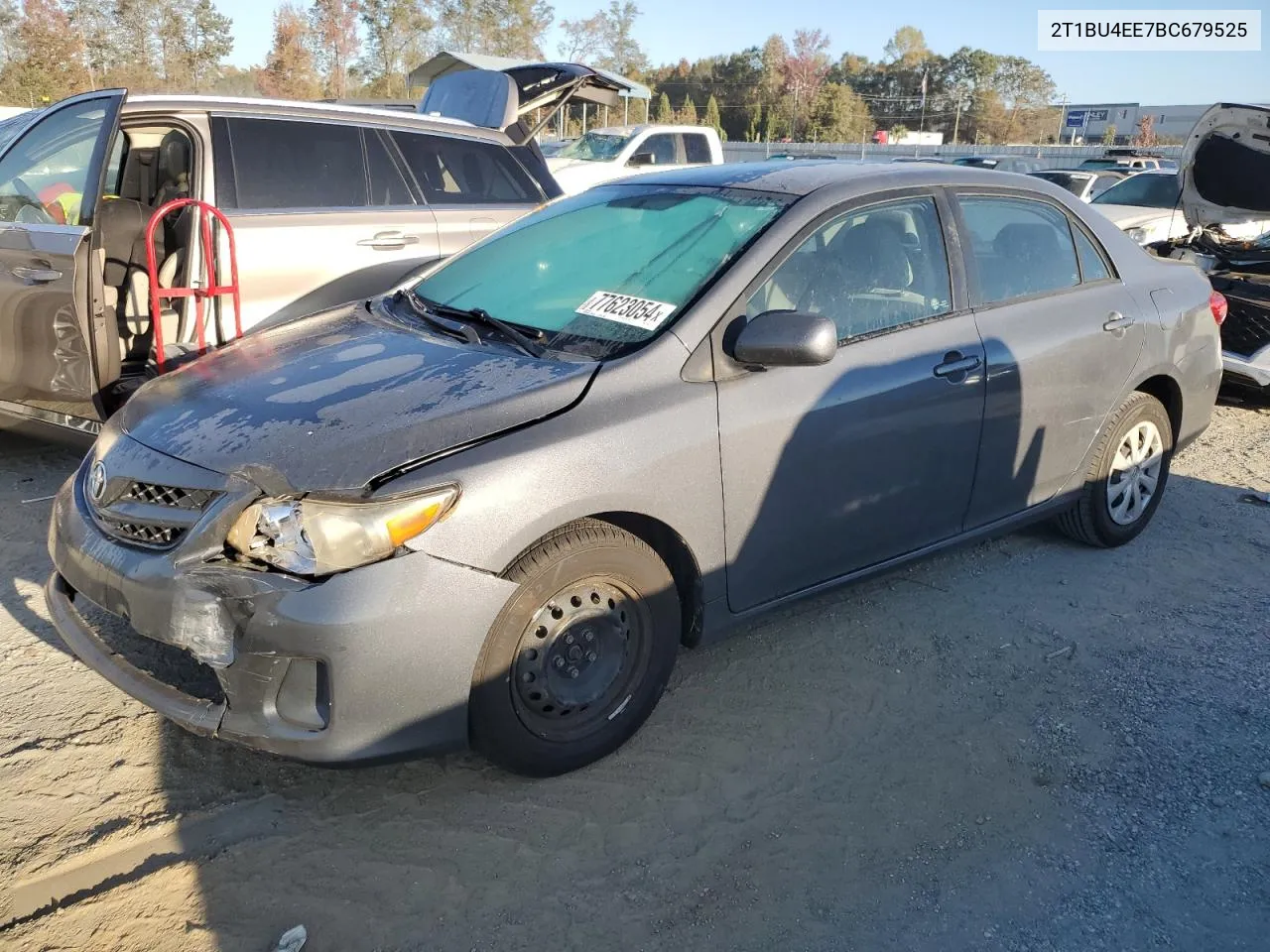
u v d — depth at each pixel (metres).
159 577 2.54
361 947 2.36
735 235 3.36
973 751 3.18
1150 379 4.62
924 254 3.70
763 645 3.78
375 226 5.59
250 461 2.63
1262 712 3.43
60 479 5.16
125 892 2.48
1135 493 4.70
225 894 2.49
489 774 2.99
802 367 3.23
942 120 90.25
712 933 2.44
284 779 2.93
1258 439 6.80
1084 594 4.28
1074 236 4.32
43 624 3.73
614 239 3.63
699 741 3.19
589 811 2.85
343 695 2.47
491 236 4.17
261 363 3.27
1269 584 4.44
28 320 4.45
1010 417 3.87
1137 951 2.43
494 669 2.68
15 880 2.50
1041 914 2.54
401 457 2.57
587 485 2.74
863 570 3.61
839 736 3.24
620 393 2.90
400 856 2.65
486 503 2.58
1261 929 2.51
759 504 3.16
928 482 3.66
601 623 2.92
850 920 2.50
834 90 76.25
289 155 5.38
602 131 16.61
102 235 4.79
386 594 2.46
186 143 5.29
